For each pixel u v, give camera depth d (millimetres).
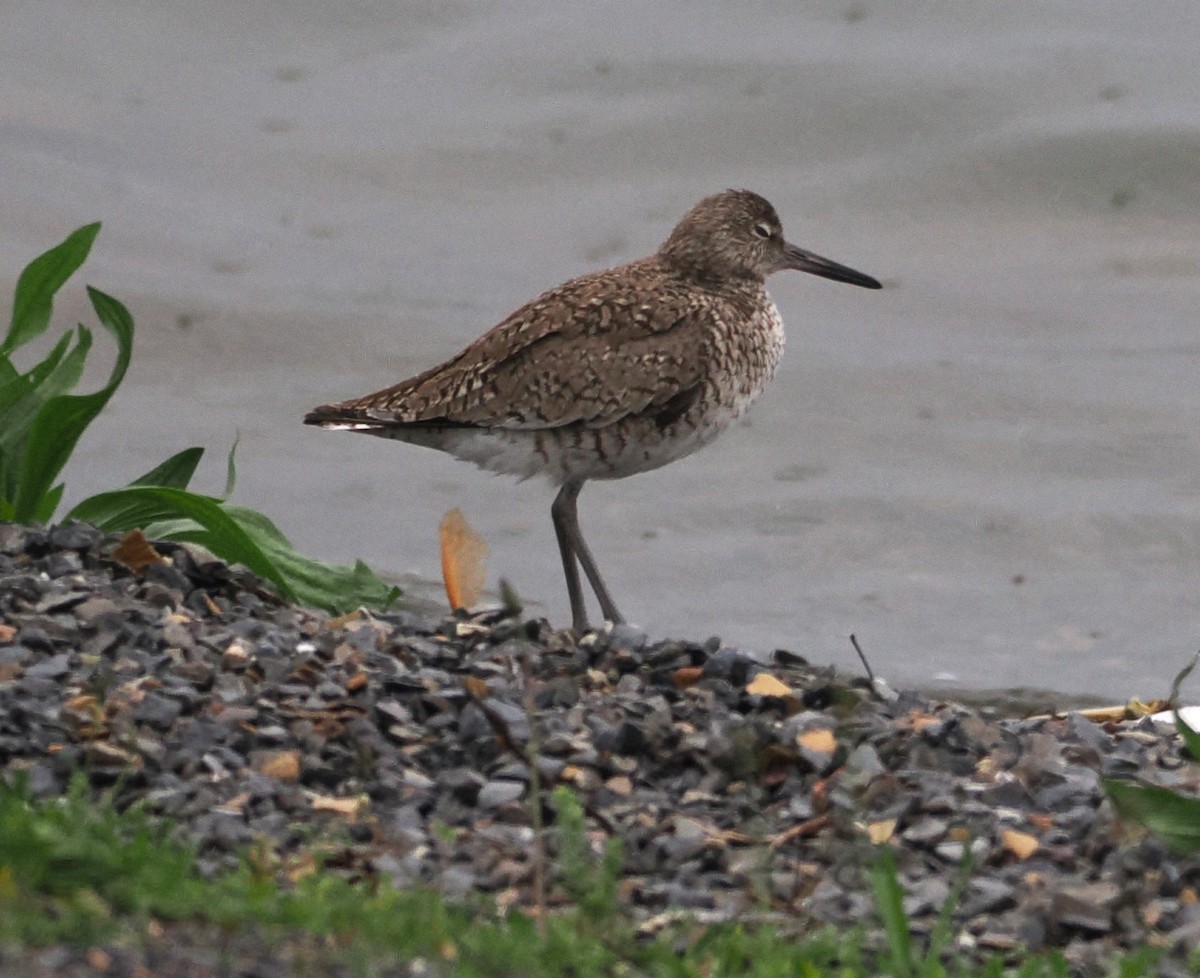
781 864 7297
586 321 11383
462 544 10961
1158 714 9789
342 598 10938
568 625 13969
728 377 11672
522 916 6480
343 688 8508
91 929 5703
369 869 6957
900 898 6477
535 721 7750
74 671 8359
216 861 6809
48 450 10766
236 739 7863
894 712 9125
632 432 11477
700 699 8844
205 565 10031
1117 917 7051
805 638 13961
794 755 8078
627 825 7539
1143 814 7246
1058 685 12984
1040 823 7797
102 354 19219
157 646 8766
